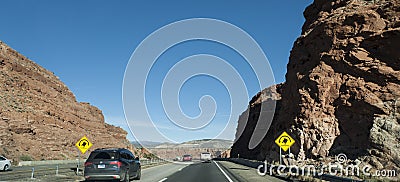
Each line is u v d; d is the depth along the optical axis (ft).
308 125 118.73
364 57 110.83
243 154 228.63
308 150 115.75
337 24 121.70
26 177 75.97
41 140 180.96
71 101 274.16
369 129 99.50
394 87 100.94
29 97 210.18
